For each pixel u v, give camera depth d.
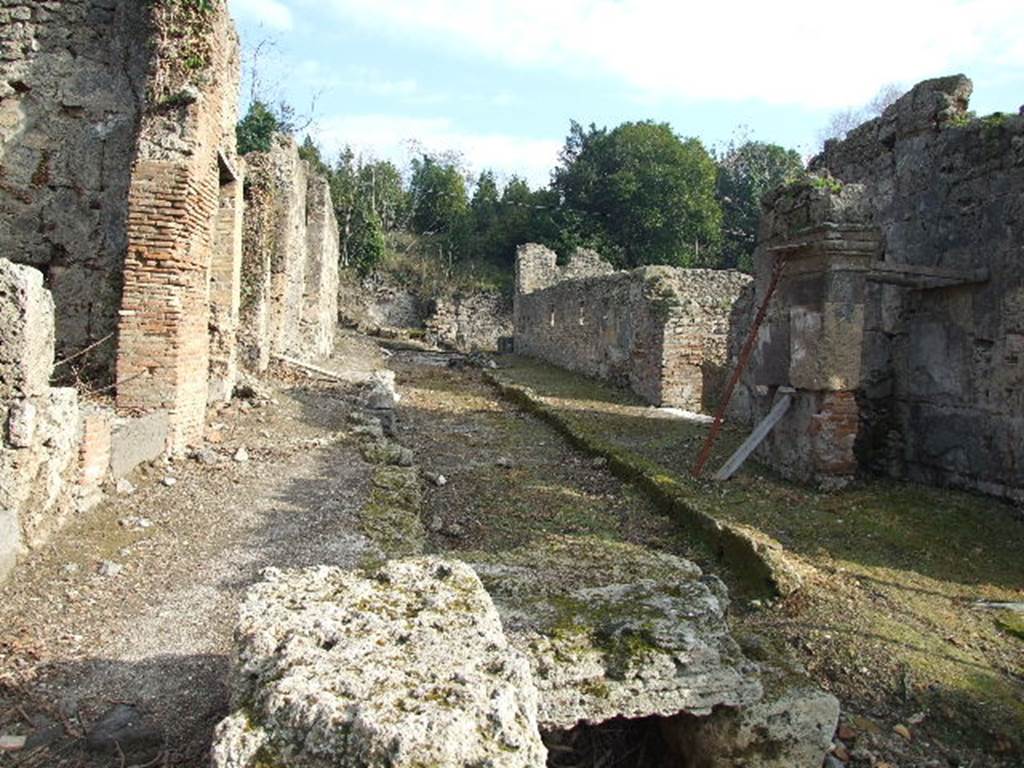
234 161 11.52
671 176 40.50
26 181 9.26
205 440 9.71
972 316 8.94
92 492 6.79
